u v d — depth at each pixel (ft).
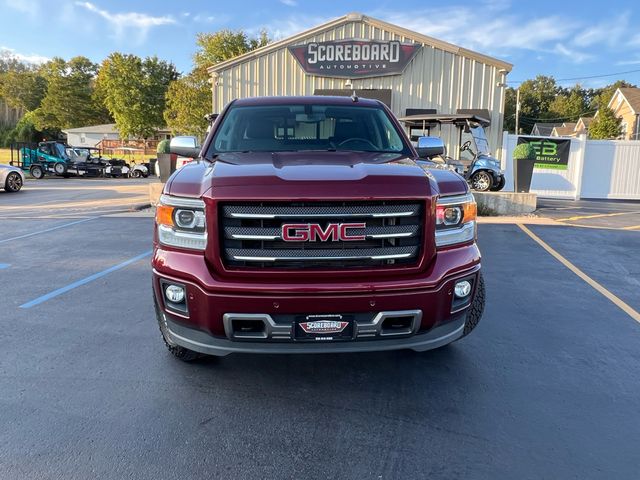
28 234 28.60
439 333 9.66
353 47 63.82
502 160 56.59
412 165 10.53
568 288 18.35
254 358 12.03
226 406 9.84
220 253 8.93
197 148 13.73
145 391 10.38
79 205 43.60
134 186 69.87
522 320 14.82
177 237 9.36
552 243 27.02
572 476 7.79
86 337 13.21
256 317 8.84
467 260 9.80
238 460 8.14
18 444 8.48
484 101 63.05
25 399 10.00
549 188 56.80
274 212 8.78
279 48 65.10
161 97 201.98
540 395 10.35
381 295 8.89
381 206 9.00
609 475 7.81
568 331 13.96
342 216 8.85
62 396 10.13
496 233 30.09
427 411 9.71
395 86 64.18
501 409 9.78
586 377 11.17
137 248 24.63
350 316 8.93
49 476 7.66
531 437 8.84
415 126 52.26
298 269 8.88
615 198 57.16
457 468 7.98
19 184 58.59
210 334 9.18
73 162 95.91
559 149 56.03
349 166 9.97
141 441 8.63
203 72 157.28
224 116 13.67
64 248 24.64
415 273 9.25
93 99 241.14
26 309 15.46
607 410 9.77
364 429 9.07
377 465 8.05
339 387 10.67
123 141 205.87
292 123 13.35
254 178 8.96
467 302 10.00
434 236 9.39
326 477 7.75
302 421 9.33
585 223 34.86
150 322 14.33
